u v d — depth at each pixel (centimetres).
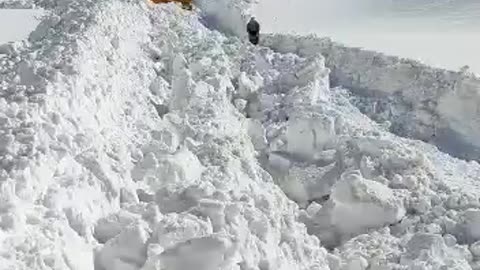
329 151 1046
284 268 608
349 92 1395
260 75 1456
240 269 554
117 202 660
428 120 1261
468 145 1201
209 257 531
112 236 598
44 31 1353
